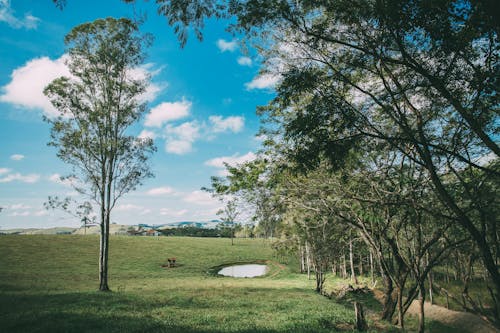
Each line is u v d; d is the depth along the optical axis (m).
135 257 69.12
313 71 9.72
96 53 27.25
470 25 6.48
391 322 17.97
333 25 9.27
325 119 8.30
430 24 6.95
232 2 7.99
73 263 56.62
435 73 8.16
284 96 9.02
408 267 16.59
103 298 20.56
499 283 8.45
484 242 8.61
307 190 18.12
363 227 17.11
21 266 50.31
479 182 11.34
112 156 27.14
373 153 14.16
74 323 12.29
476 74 7.78
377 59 9.00
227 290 30.25
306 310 18.48
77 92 26.66
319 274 33.91
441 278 36.66
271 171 18.14
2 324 11.62
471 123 7.62
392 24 7.48
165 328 11.99
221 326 12.78
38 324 11.93
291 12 8.68
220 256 79.38
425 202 14.04
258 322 13.99
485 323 18.44
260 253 85.81
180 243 94.69
